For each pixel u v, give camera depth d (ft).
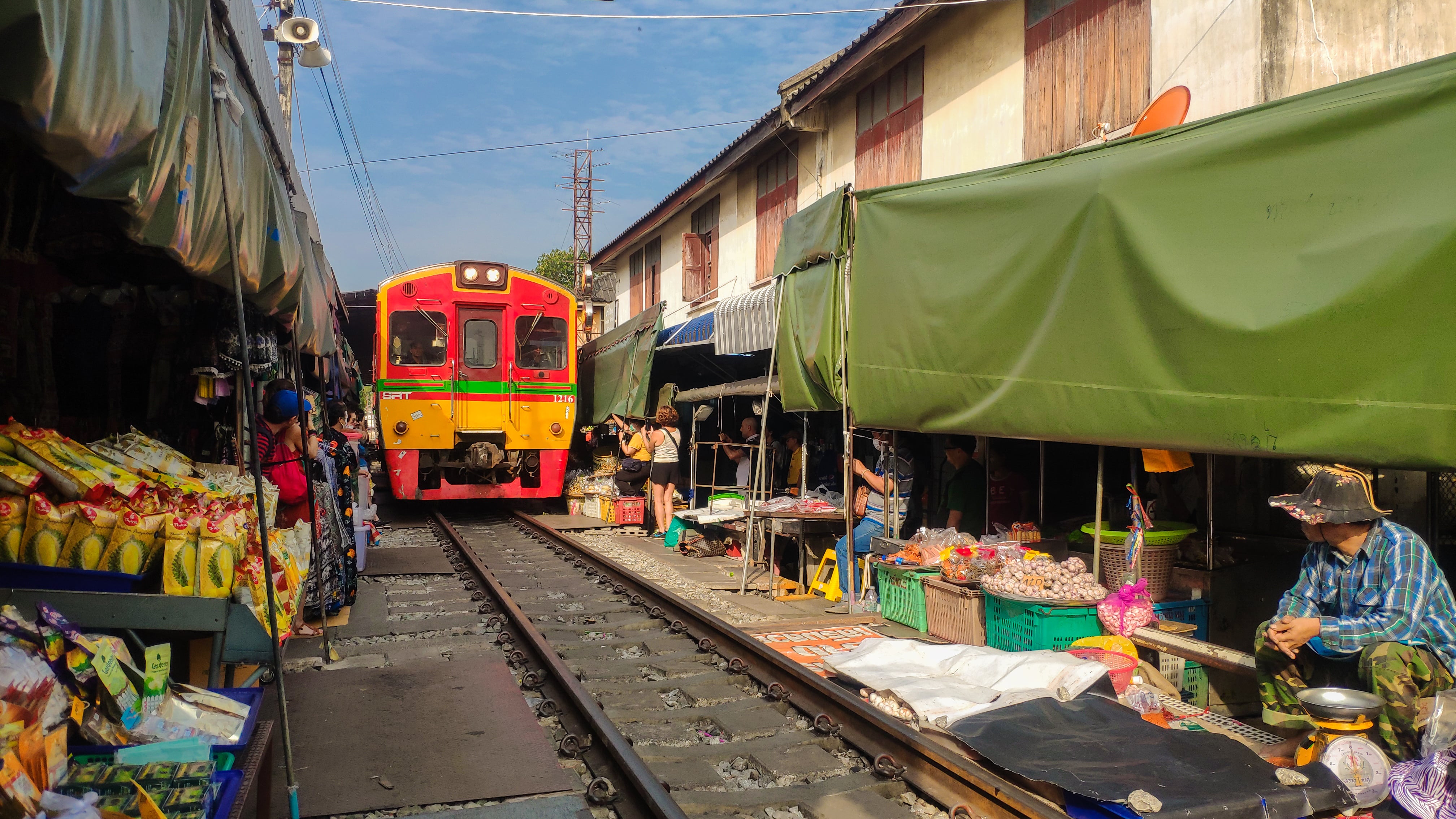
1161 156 14.82
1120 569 17.16
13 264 15.05
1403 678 11.32
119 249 15.20
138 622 10.53
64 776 7.20
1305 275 12.39
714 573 31.12
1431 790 10.11
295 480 19.75
